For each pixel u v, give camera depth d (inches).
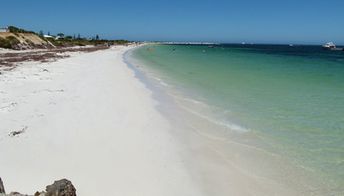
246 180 353.7
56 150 426.9
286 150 428.1
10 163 384.5
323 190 328.8
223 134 496.1
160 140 471.8
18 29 2970.0
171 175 365.1
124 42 7706.7
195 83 985.5
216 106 669.3
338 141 455.5
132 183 346.3
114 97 749.9
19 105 636.1
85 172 368.8
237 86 928.3
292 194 323.6
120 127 527.5
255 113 608.4
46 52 2278.5
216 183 348.2
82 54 2348.7
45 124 527.5
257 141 463.2
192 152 429.4
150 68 1473.9
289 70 1480.1
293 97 759.7
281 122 546.6
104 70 1298.0
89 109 631.2
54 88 828.0
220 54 3280.0
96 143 455.8
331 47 6692.9
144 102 708.7
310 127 517.7
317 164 385.7
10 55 1795.0
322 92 833.5
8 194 284.7
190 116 597.0
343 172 365.1
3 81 888.9
